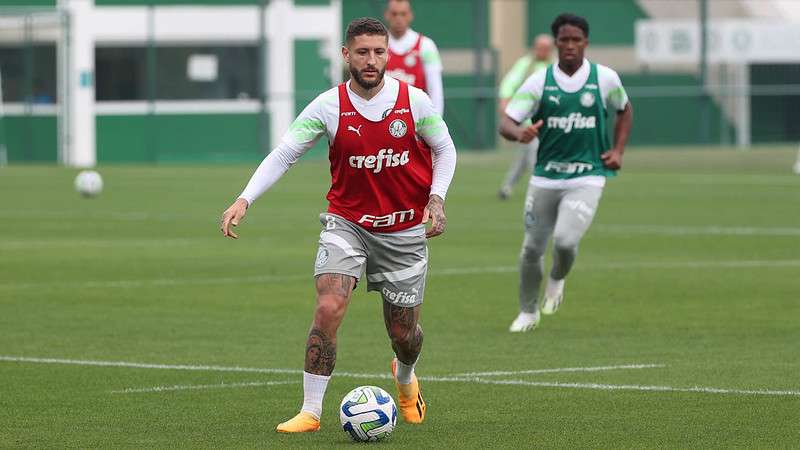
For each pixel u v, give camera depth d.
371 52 26.50
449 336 38.84
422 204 27.36
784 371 32.97
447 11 161.00
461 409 28.86
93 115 138.62
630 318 41.91
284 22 144.12
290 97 143.88
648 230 69.06
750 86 161.62
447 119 154.88
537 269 39.66
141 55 140.25
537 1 166.38
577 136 39.62
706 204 84.75
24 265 55.50
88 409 28.88
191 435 26.33
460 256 58.50
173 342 37.69
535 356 35.53
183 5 141.00
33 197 92.50
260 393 30.69
